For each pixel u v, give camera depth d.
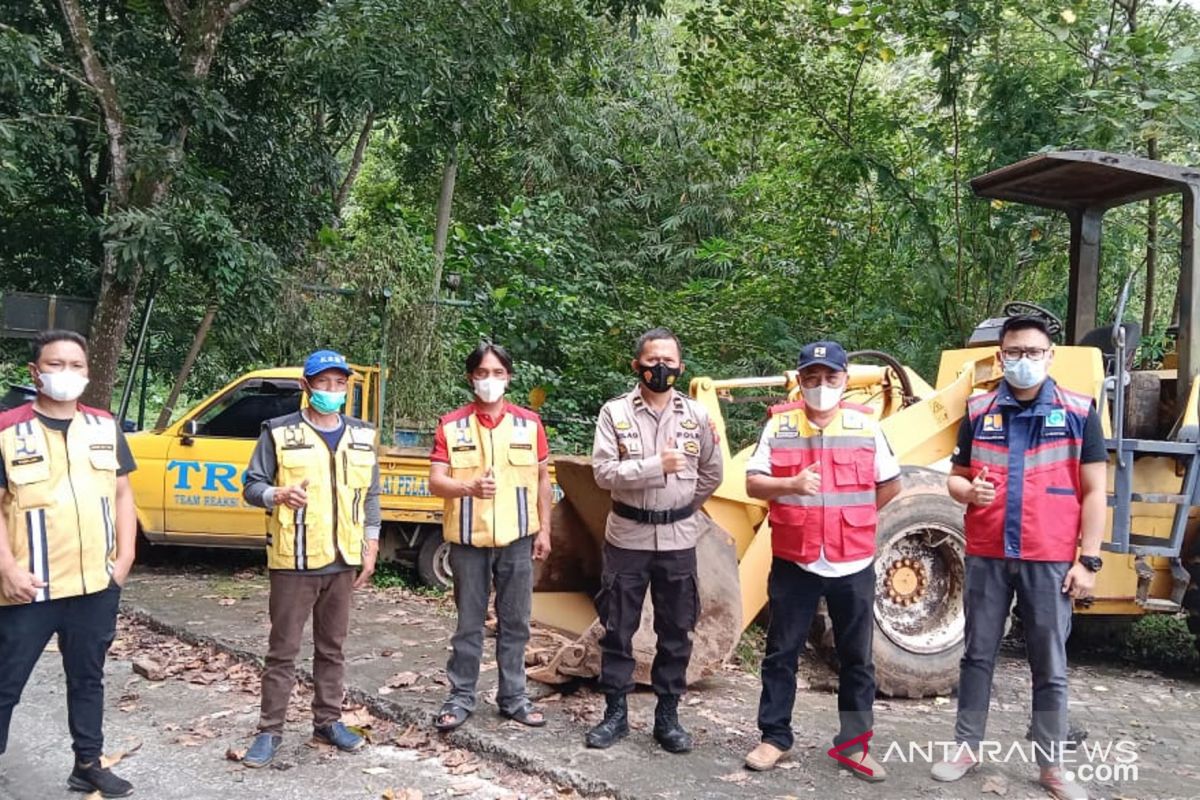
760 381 5.83
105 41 9.26
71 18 8.75
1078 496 3.85
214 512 7.56
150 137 8.70
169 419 10.33
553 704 4.78
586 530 5.86
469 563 4.42
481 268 11.50
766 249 11.73
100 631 3.77
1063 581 3.81
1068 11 8.45
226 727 4.58
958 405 5.89
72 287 10.73
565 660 4.84
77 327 9.11
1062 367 5.86
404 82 9.12
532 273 11.78
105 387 9.03
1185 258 5.81
